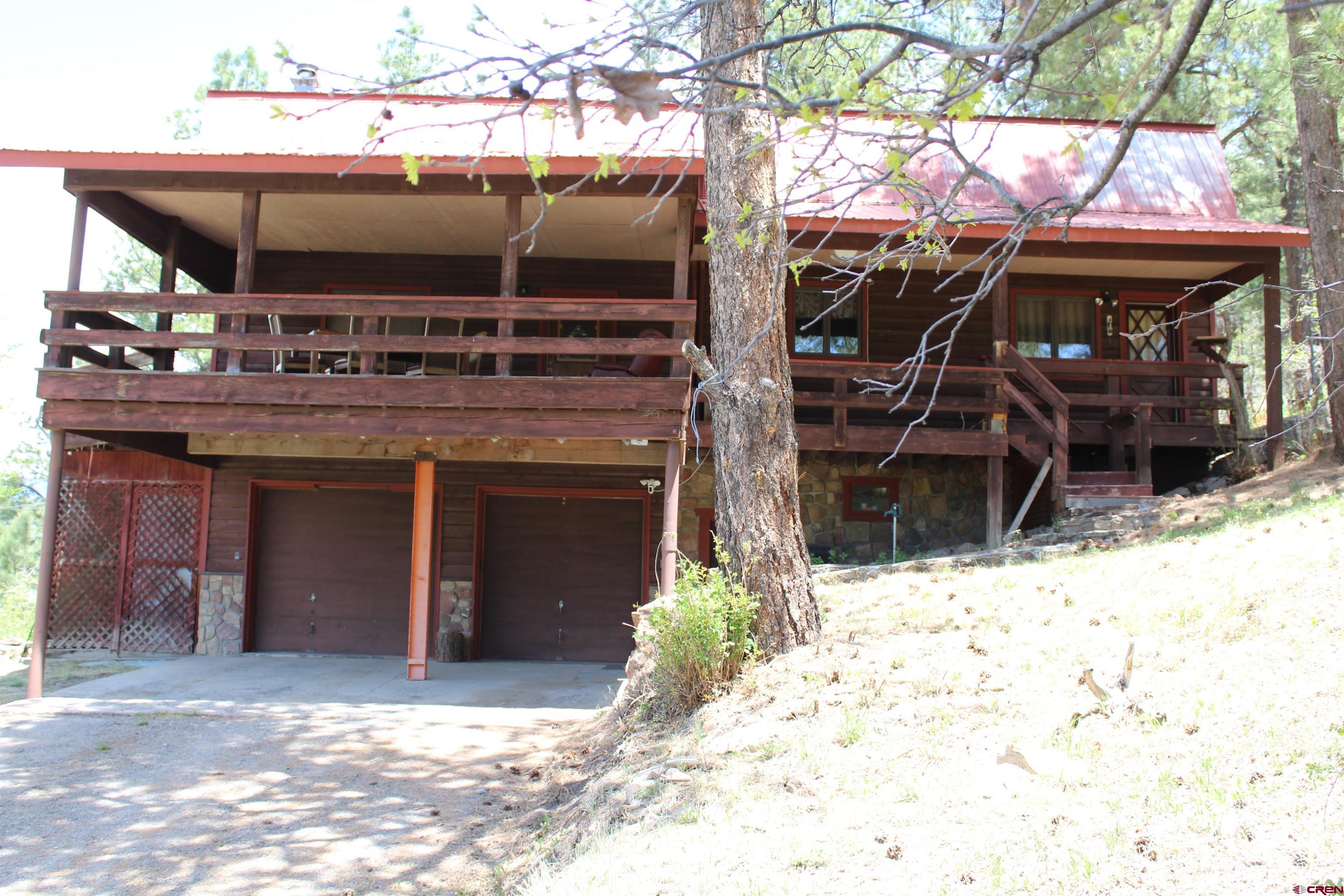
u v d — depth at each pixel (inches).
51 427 366.3
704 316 510.0
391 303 365.7
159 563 504.1
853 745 198.2
